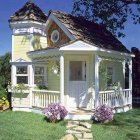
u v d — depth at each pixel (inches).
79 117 595.2
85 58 681.6
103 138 457.4
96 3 908.0
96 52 619.2
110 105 658.8
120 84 759.7
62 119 586.6
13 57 776.3
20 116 644.1
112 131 502.9
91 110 643.5
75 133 487.8
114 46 738.8
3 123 553.0
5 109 754.8
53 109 573.0
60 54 613.0
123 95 721.0
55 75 726.5
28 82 738.2
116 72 789.9
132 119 613.9
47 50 645.3
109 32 880.9
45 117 617.9
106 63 738.8
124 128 528.7
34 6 813.9
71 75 687.1
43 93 673.6
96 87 613.3
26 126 536.1
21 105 735.7
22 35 769.6
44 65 749.9
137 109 762.8
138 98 928.3
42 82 754.2
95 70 619.8
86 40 639.1
